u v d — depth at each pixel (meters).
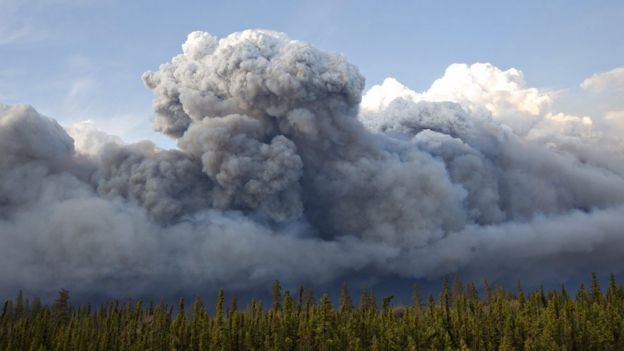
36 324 140.88
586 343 118.69
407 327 130.50
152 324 148.50
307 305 156.62
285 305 140.50
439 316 139.88
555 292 159.38
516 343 121.25
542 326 124.44
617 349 116.62
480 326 129.00
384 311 147.75
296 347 124.25
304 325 126.38
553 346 112.19
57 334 131.38
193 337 129.50
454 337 128.88
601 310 126.50
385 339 121.94
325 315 127.69
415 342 123.19
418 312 148.38
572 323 128.38
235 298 144.50
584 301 143.50
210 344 121.69
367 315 140.88
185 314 144.25
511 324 125.00
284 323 129.25
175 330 136.75
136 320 153.00
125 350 125.00
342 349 121.56
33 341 127.75
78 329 133.62
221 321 130.50
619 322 122.12
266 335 126.06
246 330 130.88
